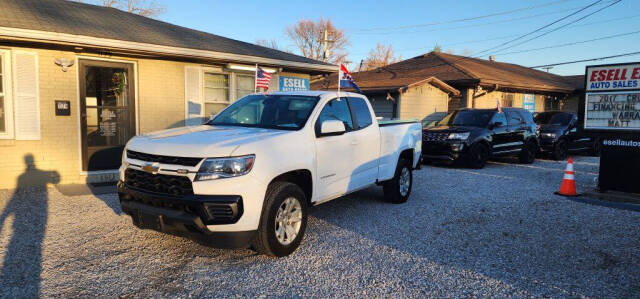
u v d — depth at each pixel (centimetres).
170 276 397
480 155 1152
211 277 396
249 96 599
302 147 472
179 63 992
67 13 959
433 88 1898
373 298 358
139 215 425
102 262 427
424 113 1875
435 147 1142
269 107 547
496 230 560
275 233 432
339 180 544
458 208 679
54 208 632
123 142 929
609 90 795
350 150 561
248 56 1032
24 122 800
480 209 675
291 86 1227
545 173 1088
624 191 786
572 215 645
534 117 1552
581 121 834
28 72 798
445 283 390
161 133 479
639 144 767
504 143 1212
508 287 383
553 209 683
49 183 832
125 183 443
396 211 654
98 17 1013
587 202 736
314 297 359
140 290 366
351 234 533
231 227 394
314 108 519
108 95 905
